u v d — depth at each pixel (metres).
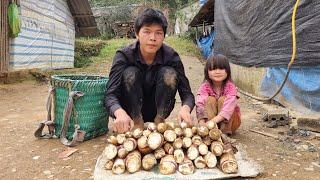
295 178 1.07
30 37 4.09
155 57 1.31
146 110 1.43
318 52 1.86
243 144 1.42
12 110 2.31
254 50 2.71
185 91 1.33
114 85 1.29
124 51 1.31
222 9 3.60
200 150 1.09
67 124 1.38
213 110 1.46
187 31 9.60
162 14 1.22
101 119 1.48
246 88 3.08
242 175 1.05
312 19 1.89
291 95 2.16
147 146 1.08
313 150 1.35
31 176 1.11
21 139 1.51
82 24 6.67
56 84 1.44
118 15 12.27
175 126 1.13
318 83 1.89
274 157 1.26
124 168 1.05
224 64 1.44
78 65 5.95
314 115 1.83
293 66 2.07
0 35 3.40
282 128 1.72
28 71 4.09
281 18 2.21
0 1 3.39
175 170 1.05
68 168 1.16
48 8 4.73
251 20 2.74
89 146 1.37
